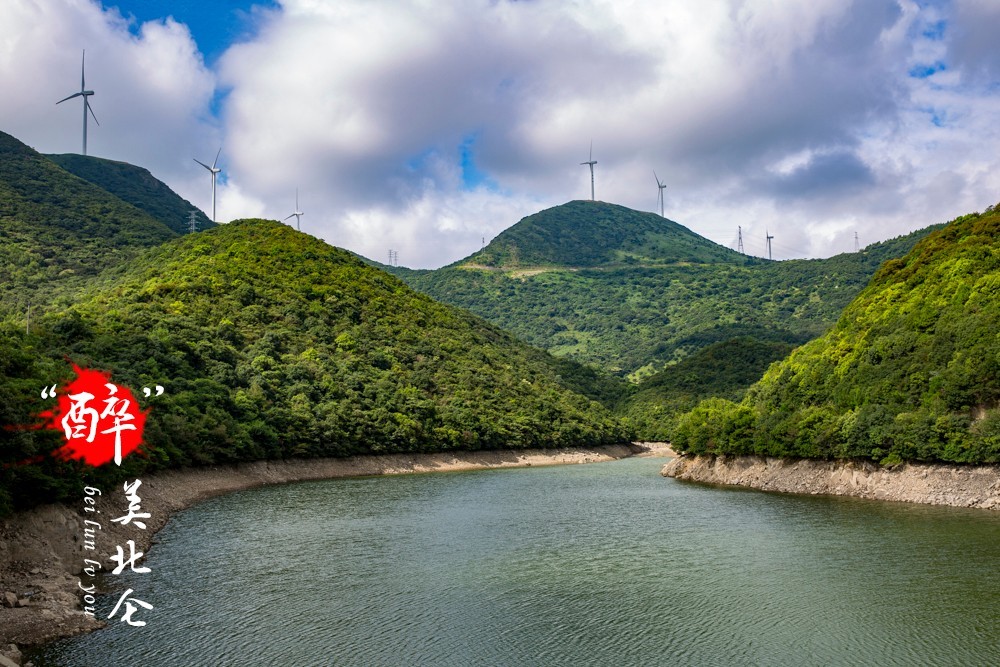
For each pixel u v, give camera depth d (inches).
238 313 6998.0
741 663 1649.9
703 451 5649.6
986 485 3659.0
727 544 2878.9
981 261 4611.2
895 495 3996.1
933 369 4183.1
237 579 2331.4
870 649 1720.0
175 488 4143.7
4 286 7637.8
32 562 2154.3
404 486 5064.0
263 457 5270.7
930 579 2283.5
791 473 4776.1
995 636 1791.3
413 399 6993.1
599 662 1659.7
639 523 3398.1
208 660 1648.6
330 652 1707.7
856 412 4416.8
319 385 6422.2
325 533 3127.5
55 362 3804.1
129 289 6840.6
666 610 2021.4
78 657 1648.6
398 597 2143.2
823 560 2564.0
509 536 3073.3
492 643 1774.1
